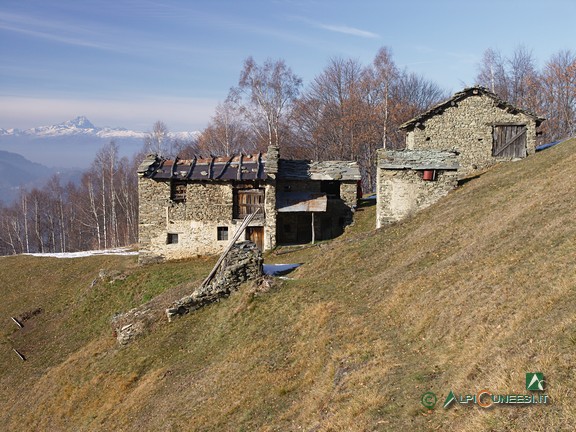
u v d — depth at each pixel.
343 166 36.19
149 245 32.69
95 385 18.80
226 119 59.97
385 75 52.50
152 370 18.06
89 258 36.72
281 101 53.22
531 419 7.74
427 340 12.52
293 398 12.86
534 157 28.11
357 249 22.75
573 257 12.50
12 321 28.47
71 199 86.88
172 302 21.47
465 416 8.66
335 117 60.91
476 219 20.23
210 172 32.56
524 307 11.27
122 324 21.58
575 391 7.86
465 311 12.70
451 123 32.81
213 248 32.62
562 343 9.12
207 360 17.16
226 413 13.25
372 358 12.76
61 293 31.20
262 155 34.62
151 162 33.50
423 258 18.34
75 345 24.56
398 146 61.69
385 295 16.44
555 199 17.50
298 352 14.99
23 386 21.77
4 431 18.94
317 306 17.20
